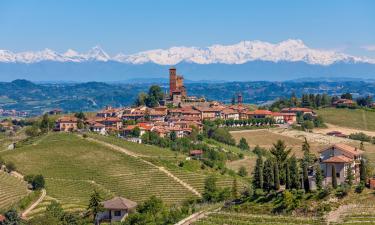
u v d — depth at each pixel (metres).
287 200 197.38
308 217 189.25
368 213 183.75
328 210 190.00
